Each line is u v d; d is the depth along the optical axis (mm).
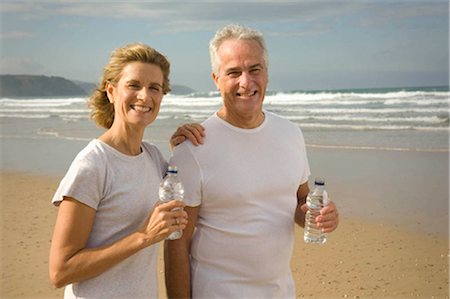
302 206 2922
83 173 2199
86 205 2201
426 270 5273
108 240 2303
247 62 2619
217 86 2758
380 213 7188
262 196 2723
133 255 2361
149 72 2375
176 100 32000
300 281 5109
